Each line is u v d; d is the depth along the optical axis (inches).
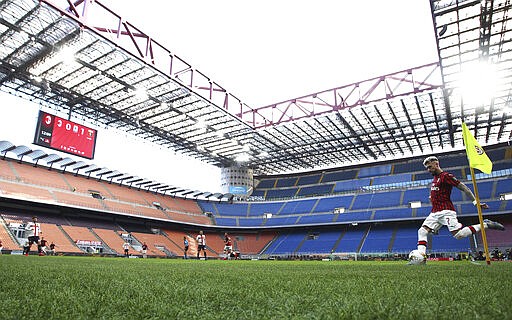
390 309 49.2
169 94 1326.3
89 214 1621.6
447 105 1318.9
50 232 1326.3
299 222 1985.7
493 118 1472.7
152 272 148.2
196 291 74.9
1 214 1286.9
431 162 262.8
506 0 858.8
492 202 1592.0
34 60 1110.4
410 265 266.8
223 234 2112.5
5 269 140.8
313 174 2420.0
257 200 2306.8
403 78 1270.9
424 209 1729.8
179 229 1993.1
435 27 971.3
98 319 46.6
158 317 48.3
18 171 1498.5
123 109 1455.5
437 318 42.8
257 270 189.5
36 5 873.5
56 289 74.7
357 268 223.9
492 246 1432.1
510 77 1154.7
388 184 2033.7
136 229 1769.2
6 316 45.6
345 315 45.8
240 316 48.8
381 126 1555.1
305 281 102.3
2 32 980.6
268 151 1983.3
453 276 116.6
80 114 1508.4
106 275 120.5
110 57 1098.1
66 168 1721.2
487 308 48.1
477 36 995.9
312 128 1587.1
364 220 1800.0
